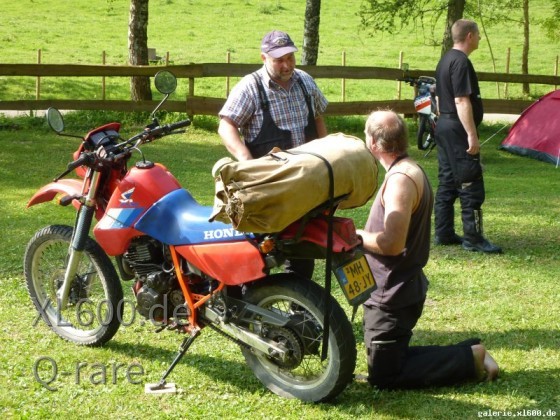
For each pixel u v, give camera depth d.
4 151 14.93
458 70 8.71
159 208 5.55
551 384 5.46
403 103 18.95
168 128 5.79
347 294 4.90
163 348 6.15
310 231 4.93
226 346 6.20
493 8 27.12
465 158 8.90
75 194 6.00
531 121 16.89
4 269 7.97
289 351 5.16
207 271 5.28
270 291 5.21
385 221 5.09
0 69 16.61
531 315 6.95
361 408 5.14
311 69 18.06
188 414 5.10
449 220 9.27
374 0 22.20
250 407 5.20
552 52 38.12
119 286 6.10
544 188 13.45
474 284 7.86
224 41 38.12
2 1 45.47
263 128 5.98
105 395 5.36
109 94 26.78
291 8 47.41
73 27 39.66
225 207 4.71
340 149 4.92
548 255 9.03
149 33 39.44
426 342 6.35
